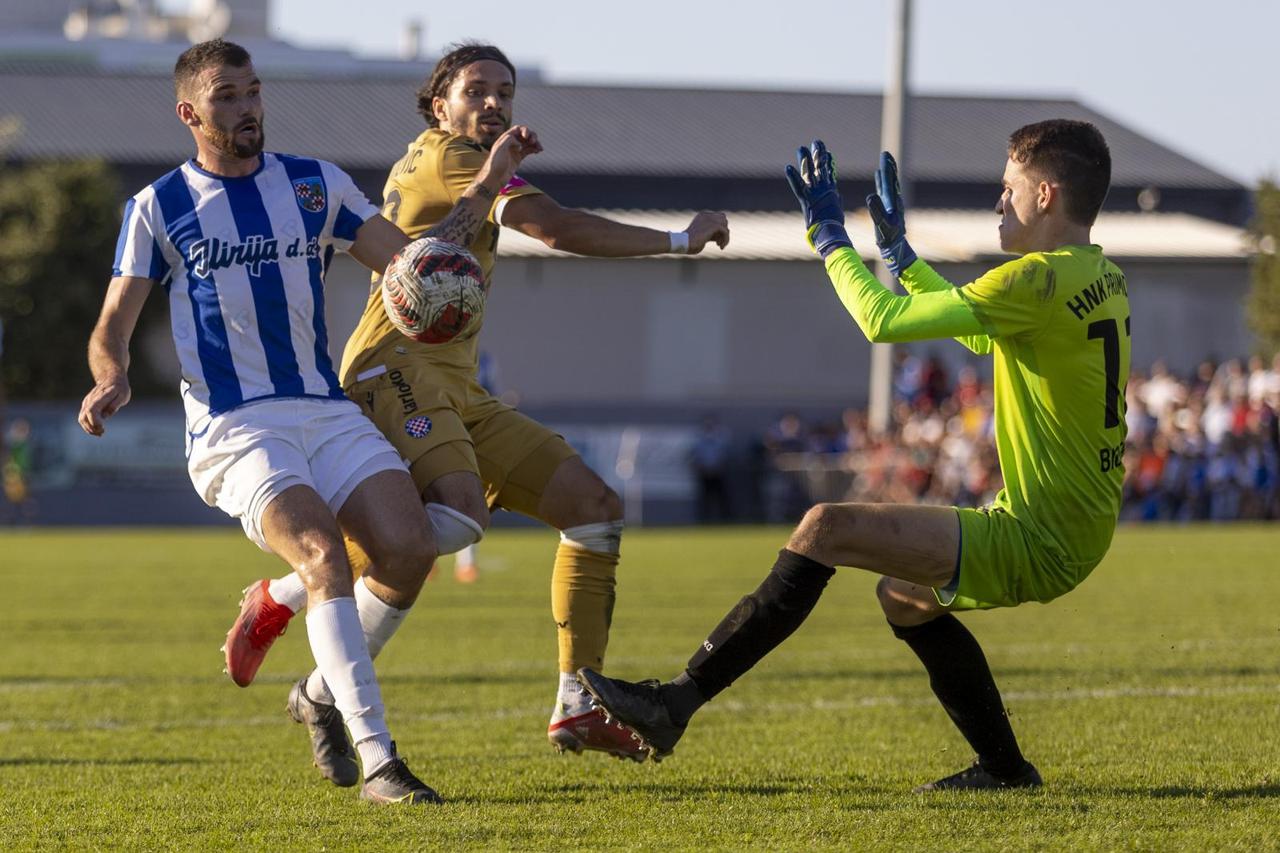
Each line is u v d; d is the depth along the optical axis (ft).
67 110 322.55
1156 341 296.10
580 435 225.35
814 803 37.09
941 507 36.04
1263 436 205.36
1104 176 36.04
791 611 35.70
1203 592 101.86
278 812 36.70
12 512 214.48
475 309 38.09
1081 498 35.50
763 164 336.29
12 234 273.54
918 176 340.59
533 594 110.63
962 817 34.63
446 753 47.03
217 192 37.78
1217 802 36.24
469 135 42.19
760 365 294.46
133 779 42.68
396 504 37.45
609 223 40.01
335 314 270.87
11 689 63.93
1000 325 34.83
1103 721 50.57
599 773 42.60
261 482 36.81
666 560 141.28
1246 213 351.25
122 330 37.24
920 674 65.41
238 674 40.81
